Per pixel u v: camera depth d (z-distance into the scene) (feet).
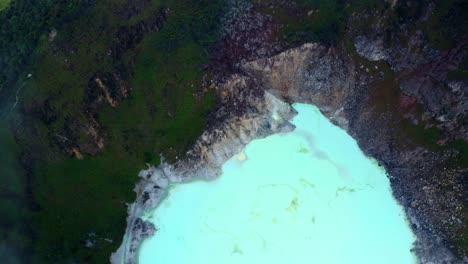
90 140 224.74
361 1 232.94
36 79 226.79
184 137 229.86
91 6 235.40
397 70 227.20
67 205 214.28
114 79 228.84
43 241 205.36
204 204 221.66
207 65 233.96
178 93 232.73
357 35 234.79
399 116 224.74
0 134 219.61
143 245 213.87
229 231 212.84
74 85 224.74
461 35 211.00
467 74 207.72
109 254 208.54
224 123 233.14
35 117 222.07
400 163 221.25
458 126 209.97
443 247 199.31
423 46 219.61
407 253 201.77
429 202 209.36
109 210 216.54
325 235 208.03
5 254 199.62
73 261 203.41
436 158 213.05
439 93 214.48
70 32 231.30
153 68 233.14
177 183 228.43
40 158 219.82
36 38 233.35
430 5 218.59
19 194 212.02
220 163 231.09
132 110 230.48
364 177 223.51
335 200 217.36
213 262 205.26
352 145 233.35
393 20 226.58
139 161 226.99
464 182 204.54
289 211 215.51
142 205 221.66
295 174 226.17
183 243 212.02
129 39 232.32
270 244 207.31
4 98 229.04
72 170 221.05
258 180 225.97
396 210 213.66
